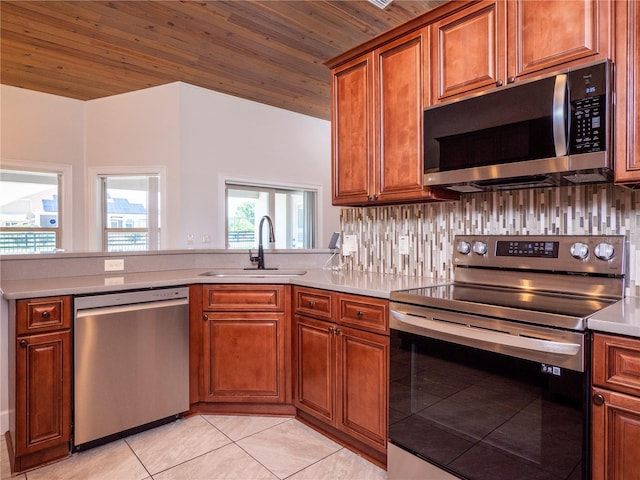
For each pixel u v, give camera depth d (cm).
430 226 225
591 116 138
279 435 214
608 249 156
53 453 188
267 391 234
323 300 210
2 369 209
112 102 438
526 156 153
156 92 423
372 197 220
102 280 221
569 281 166
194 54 371
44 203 427
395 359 172
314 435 214
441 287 189
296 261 300
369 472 182
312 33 344
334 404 204
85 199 442
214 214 444
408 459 167
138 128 429
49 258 233
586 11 143
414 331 164
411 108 200
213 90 444
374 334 183
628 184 144
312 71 416
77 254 244
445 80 186
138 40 345
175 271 275
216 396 236
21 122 408
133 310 208
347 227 279
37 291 181
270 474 180
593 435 118
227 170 456
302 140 536
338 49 371
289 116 520
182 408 228
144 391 213
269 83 439
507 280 184
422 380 162
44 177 427
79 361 192
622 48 136
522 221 188
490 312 140
